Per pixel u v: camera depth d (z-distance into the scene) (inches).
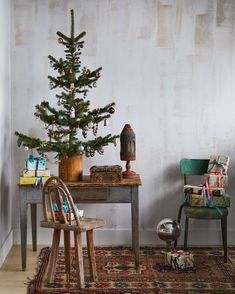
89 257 169.6
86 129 186.9
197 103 216.1
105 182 180.5
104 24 214.2
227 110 216.1
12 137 215.5
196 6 214.2
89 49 214.7
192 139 217.0
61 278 171.9
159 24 214.5
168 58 215.0
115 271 179.6
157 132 217.0
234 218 217.0
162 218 218.5
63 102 187.3
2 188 195.9
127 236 217.8
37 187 181.2
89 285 165.0
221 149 217.2
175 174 217.8
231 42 214.7
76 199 179.3
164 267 184.1
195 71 215.5
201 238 217.3
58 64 186.2
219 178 196.5
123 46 214.8
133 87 215.8
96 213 217.9
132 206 179.9
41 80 215.3
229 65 215.3
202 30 214.5
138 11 214.2
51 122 186.4
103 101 215.6
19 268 184.9
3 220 197.3
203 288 162.4
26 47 214.5
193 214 191.5
